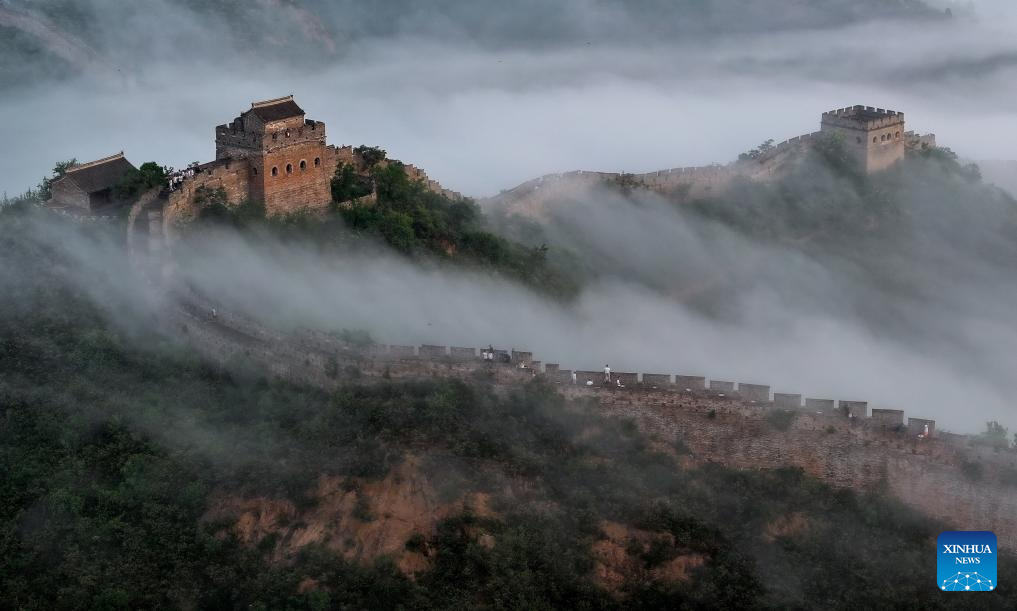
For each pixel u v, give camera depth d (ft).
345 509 281.33
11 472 294.66
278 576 271.49
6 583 269.23
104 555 276.62
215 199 375.66
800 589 270.46
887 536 281.33
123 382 320.91
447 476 284.20
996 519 282.15
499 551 272.51
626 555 276.21
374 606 266.36
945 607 266.77
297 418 304.50
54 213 379.76
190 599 269.03
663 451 296.51
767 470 294.87
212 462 295.28
